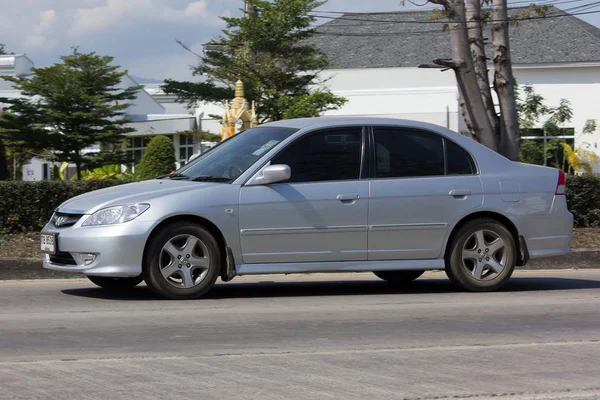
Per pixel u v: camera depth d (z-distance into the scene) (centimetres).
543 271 1927
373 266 1383
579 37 6300
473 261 1448
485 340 1054
